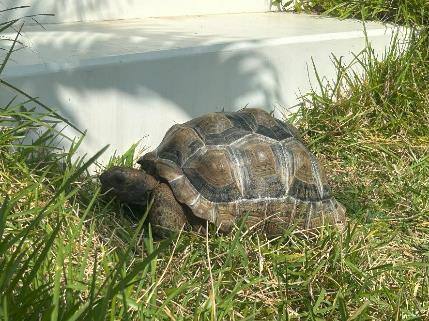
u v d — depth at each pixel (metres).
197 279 1.49
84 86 1.78
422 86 2.34
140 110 1.88
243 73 2.08
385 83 2.29
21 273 1.16
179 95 1.95
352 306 1.47
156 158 1.69
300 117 2.21
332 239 1.64
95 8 2.21
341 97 2.27
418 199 1.92
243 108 1.97
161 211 1.63
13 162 1.63
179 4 2.39
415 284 1.55
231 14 2.52
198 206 1.62
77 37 1.99
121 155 1.87
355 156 2.12
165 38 2.06
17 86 1.70
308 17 2.57
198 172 1.65
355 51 2.37
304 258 1.58
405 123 2.22
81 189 1.67
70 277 1.29
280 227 1.69
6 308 1.10
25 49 1.84
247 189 1.66
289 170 1.71
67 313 1.15
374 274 1.54
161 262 1.52
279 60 2.16
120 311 1.26
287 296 1.44
